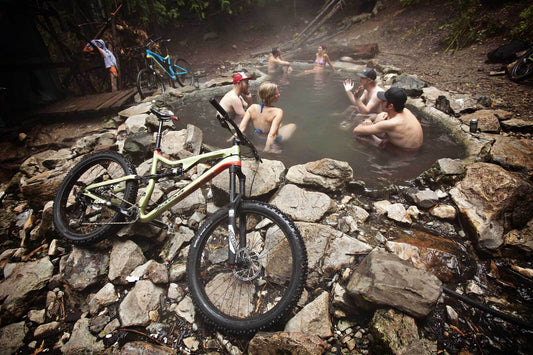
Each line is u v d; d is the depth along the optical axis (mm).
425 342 1521
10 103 5152
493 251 2074
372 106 4152
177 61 6949
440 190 2600
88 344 1820
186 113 4766
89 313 2041
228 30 11930
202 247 1983
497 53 5297
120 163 2518
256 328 1706
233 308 1930
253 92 5652
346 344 1687
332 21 11180
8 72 5129
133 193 2342
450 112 3822
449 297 1834
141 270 2203
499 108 3879
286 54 9156
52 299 2123
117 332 1893
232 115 4316
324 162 2795
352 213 2490
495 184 2393
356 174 2941
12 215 3123
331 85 5723
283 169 2971
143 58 6773
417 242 2182
